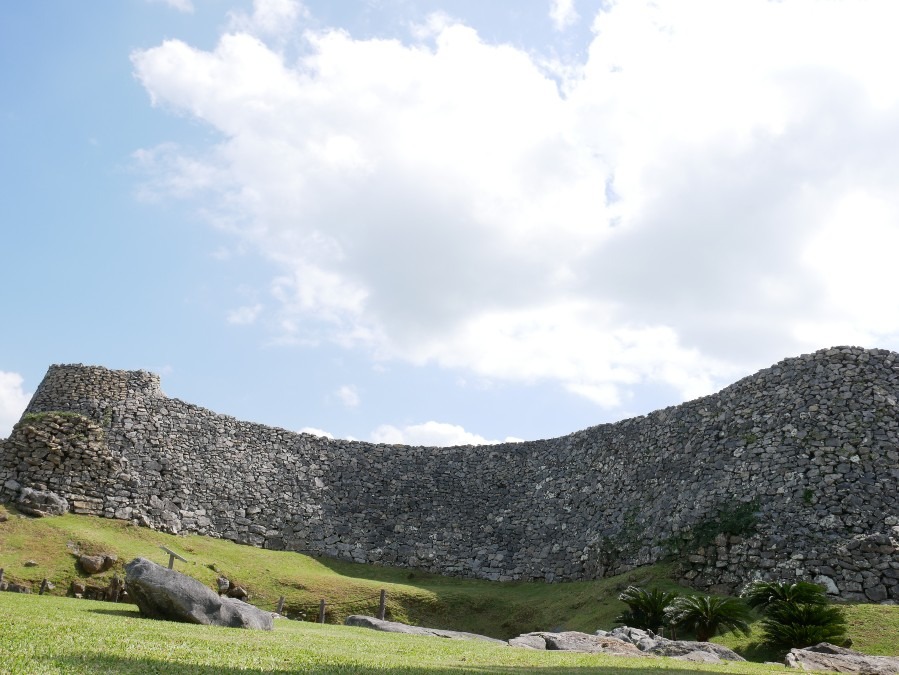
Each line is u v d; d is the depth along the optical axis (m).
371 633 24.52
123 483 45.78
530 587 46.69
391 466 56.91
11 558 35.38
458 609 41.91
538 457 55.59
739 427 42.97
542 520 51.09
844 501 35.88
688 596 31.41
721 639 28.55
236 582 40.06
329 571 47.38
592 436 53.03
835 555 33.25
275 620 26.36
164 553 40.94
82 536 38.75
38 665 11.47
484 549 51.12
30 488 42.16
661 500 43.72
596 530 46.72
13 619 16.47
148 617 20.47
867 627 27.53
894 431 37.97
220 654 14.27
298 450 55.22
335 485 54.28
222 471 50.88
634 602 32.03
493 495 54.88
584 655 20.97
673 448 46.12
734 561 36.09
